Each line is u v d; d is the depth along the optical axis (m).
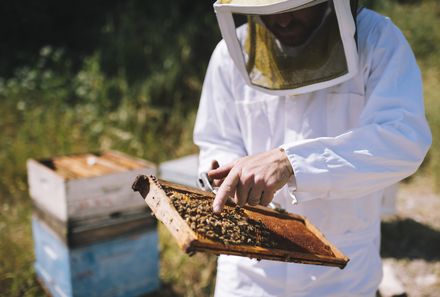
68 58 6.10
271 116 1.57
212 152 1.69
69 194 2.35
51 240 2.58
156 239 2.76
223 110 1.70
